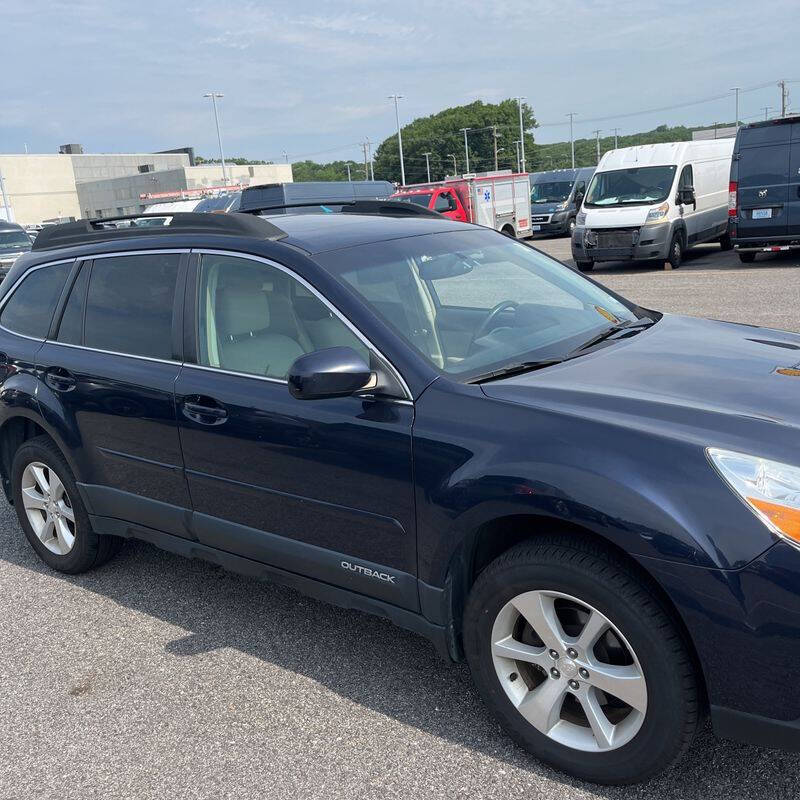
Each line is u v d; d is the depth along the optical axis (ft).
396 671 10.65
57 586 13.79
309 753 9.18
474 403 8.64
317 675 10.67
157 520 11.91
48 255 13.70
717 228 59.47
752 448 7.45
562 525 8.32
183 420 10.96
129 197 232.53
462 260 11.64
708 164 57.11
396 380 9.13
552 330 10.76
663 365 9.50
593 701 8.13
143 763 9.23
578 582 7.79
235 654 11.31
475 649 8.81
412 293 10.45
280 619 12.19
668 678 7.48
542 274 12.32
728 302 35.78
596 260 53.01
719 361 9.68
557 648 8.20
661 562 7.20
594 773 8.21
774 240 47.21
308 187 63.67
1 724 10.12
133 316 11.97
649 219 50.42
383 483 9.08
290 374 8.87
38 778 9.11
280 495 10.14
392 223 12.24
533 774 8.58
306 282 10.07
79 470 12.80
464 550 8.71
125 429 11.81
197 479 11.07
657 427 7.79
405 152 452.35
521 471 7.93
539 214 85.87
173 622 12.30
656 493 7.31
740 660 7.11
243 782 8.80
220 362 10.82
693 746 8.73
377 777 8.73
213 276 11.05
